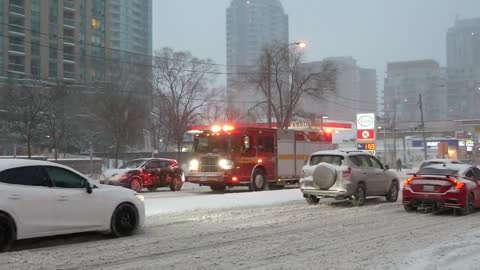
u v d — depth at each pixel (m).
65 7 86.94
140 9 140.75
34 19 81.75
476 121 95.81
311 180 17.55
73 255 9.12
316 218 14.28
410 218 14.44
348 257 9.00
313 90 47.69
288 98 47.75
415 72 158.75
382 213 15.56
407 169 58.66
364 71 139.12
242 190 26.67
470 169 16.06
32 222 9.44
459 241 10.59
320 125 49.28
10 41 78.38
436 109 152.00
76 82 62.06
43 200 9.63
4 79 60.06
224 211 15.71
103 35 94.06
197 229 12.14
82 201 10.30
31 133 43.75
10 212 9.14
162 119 54.41
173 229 12.13
